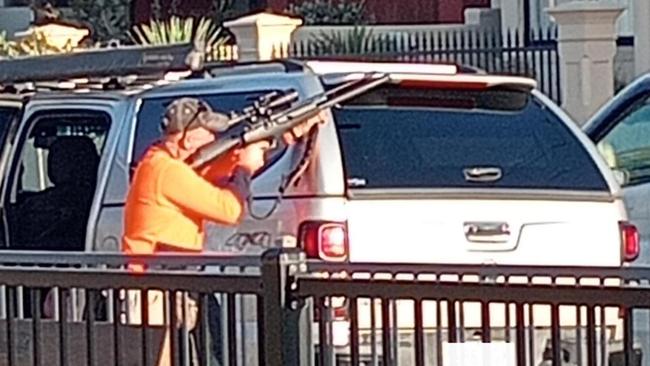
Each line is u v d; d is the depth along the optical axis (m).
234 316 5.70
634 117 11.37
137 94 8.74
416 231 7.84
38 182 9.48
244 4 27.47
